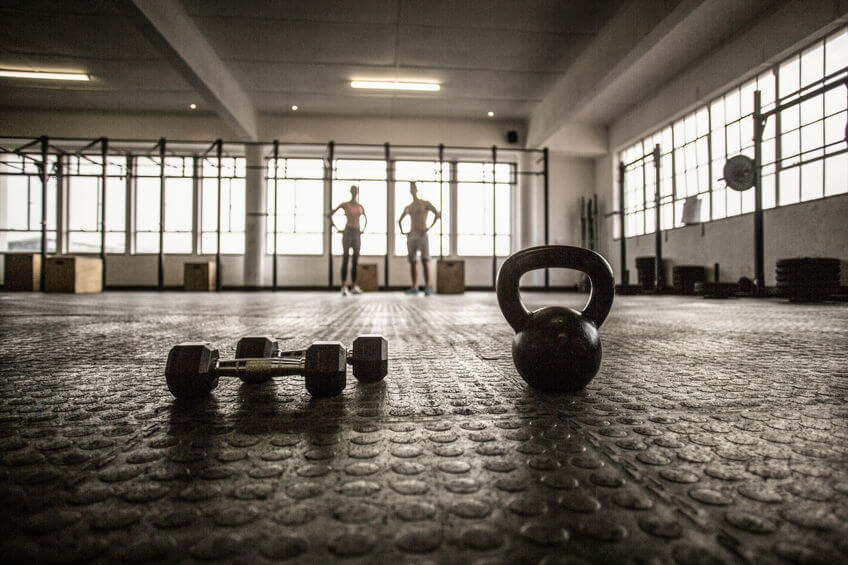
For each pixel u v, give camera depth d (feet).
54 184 41.14
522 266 3.35
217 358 3.30
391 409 2.88
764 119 22.49
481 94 35.14
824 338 6.99
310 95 35.40
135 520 1.50
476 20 24.86
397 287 43.83
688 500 1.65
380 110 38.81
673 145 34.68
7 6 23.62
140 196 41.86
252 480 1.82
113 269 41.09
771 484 1.78
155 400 3.13
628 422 2.62
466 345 6.03
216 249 42.16
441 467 1.95
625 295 29.81
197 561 1.27
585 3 23.31
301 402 3.06
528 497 1.67
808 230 23.84
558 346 3.16
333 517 1.52
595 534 1.41
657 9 20.31
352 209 27.66
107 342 6.36
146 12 20.58
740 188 24.20
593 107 38.73
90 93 34.91
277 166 38.73
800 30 23.32
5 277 34.22
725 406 2.98
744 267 28.19
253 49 28.02
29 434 2.40
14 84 33.19
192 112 38.81
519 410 2.87
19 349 5.67
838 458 2.07
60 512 1.56
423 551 1.31
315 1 23.20
